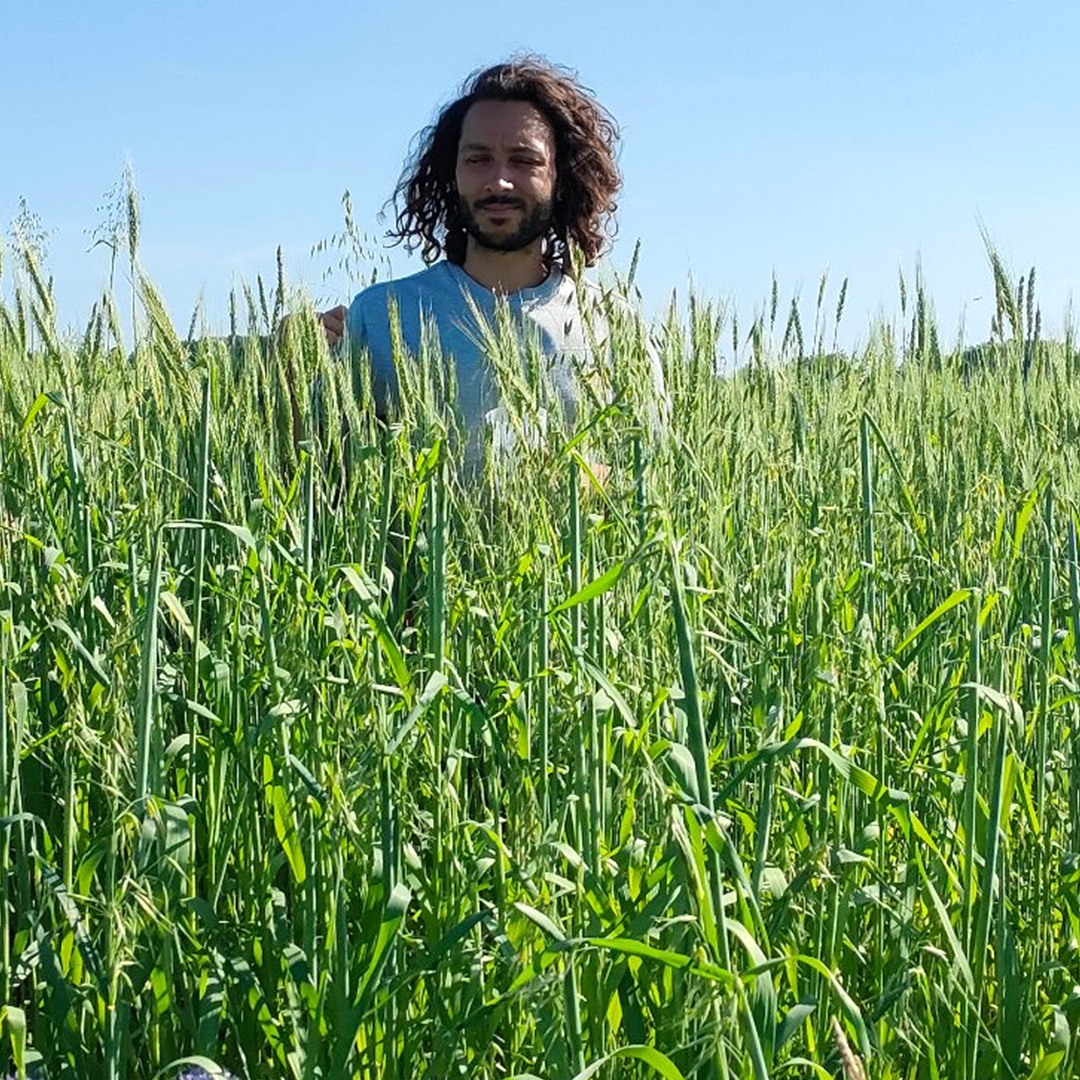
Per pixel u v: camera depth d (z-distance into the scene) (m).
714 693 2.43
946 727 2.40
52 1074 2.14
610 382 2.18
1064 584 2.60
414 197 3.36
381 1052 2.10
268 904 2.19
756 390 2.97
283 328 2.65
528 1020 2.09
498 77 3.10
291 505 2.50
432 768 2.14
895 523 2.76
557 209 3.19
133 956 2.14
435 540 2.14
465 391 2.72
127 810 1.98
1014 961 2.21
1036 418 2.71
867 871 2.30
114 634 2.21
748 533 2.65
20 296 2.38
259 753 2.20
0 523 2.30
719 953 1.63
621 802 2.12
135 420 2.61
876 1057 2.15
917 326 3.15
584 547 2.24
